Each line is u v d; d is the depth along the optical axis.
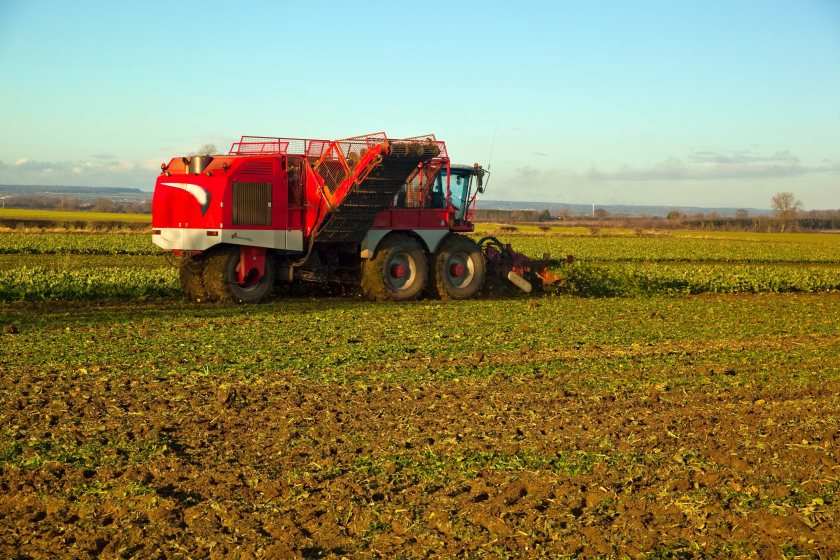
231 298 20.89
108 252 41.84
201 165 20.69
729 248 64.06
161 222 20.72
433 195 23.19
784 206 144.50
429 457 8.78
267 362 13.44
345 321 18.23
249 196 20.52
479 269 23.66
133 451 8.94
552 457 8.83
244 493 7.79
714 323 19.92
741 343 16.83
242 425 9.98
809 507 7.49
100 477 8.20
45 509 7.56
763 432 9.95
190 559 6.58
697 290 30.22
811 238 100.25
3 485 8.05
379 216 22.19
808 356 15.34
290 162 21.22
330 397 11.29
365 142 20.95
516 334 17.08
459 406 10.93
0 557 6.59
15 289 21.61
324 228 21.12
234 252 20.81
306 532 7.04
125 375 12.44
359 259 22.95
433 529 7.03
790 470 8.49
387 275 22.23
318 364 13.41
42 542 6.88
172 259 24.05
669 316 21.12
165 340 15.41
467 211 23.95
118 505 7.57
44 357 13.66
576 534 6.94
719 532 7.01
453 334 16.88
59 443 9.22
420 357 14.25
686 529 7.06
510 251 26.05
